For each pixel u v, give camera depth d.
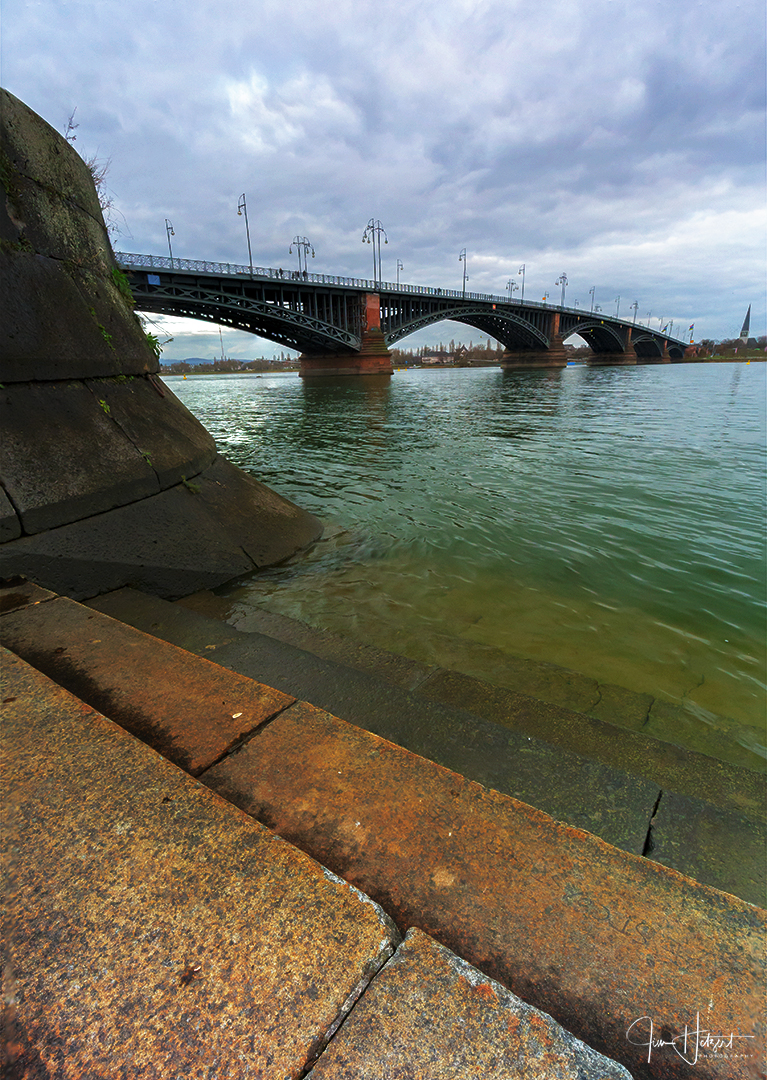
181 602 4.75
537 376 67.25
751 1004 1.02
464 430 18.81
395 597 5.22
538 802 1.96
